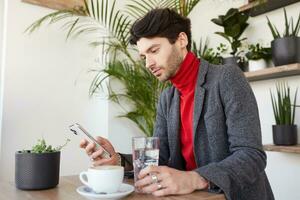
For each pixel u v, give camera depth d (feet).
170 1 6.31
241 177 2.31
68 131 6.36
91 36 6.79
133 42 3.08
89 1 6.70
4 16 5.98
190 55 3.13
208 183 2.28
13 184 2.72
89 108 6.70
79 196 2.26
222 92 2.87
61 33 6.39
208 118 2.91
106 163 3.01
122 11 6.92
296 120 5.51
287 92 5.54
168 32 2.92
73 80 6.49
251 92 2.87
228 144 2.88
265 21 6.13
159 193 2.17
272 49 5.19
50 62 6.22
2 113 5.64
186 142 3.24
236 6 6.79
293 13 5.65
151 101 6.37
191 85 3.16
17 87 5.81
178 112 3.26
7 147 5.64
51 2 6.23
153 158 2.52
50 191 2.43
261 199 2.86
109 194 2.07
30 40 6.00
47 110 6.13
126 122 6.81
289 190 5.65
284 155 5.76
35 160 2.45
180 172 2.31
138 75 6.42
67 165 6.28
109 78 6.63
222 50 6.57
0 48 5.98
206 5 7.49
